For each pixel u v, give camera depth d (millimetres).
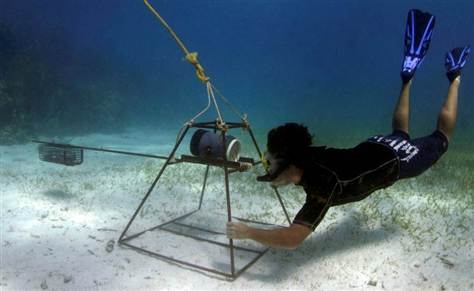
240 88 83375
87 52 23266
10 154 9406
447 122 3422
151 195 5922
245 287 3139
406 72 3639
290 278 3285
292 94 70062
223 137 3303
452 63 3699
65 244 3949
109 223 4629
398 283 3133
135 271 3404
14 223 4504
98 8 73125
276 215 4949
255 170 7441
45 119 14242
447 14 101188
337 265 3469
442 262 3426
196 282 3217
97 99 16844
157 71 33281
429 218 4488
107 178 6957
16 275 3279
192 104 27312
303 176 2586
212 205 5445
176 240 4109
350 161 2662
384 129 16609
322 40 133375
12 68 14320
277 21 124562
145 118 20734
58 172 7371
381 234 4070
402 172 2930
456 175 6844
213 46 145250
